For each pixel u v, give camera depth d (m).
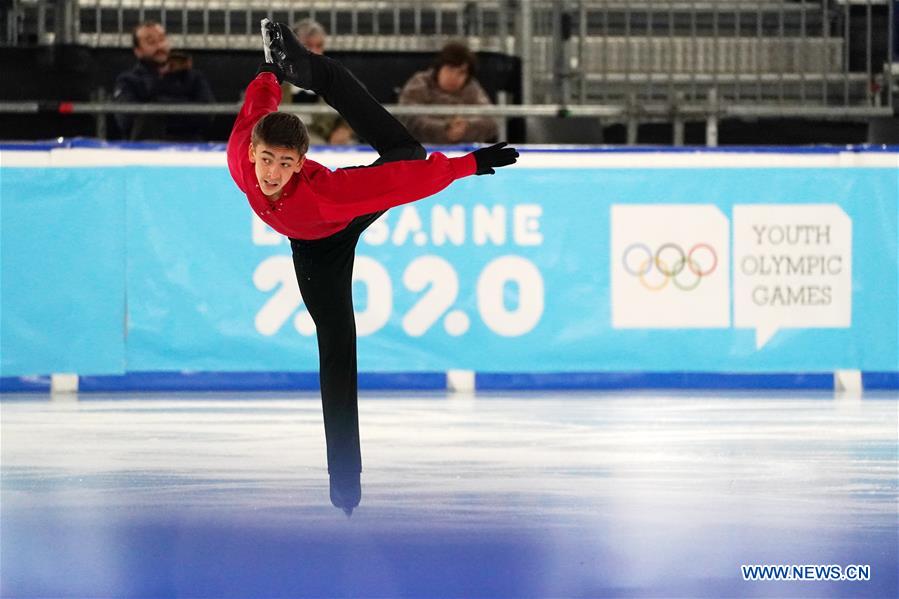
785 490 16.48
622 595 11.82
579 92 32.69
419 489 16.52
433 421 22.53
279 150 12.77
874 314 27.31
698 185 27.12
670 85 32.28
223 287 26.72
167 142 27.80
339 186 13.10
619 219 27.09
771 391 26.89
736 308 27.23
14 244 26.23
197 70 30.08
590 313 27.16
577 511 15.22
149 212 26.53
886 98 32.12
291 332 26.89
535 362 27.09
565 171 27.08
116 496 16.08
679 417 23.06
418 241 26.94
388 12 32.62
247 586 12.12
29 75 29.50
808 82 32.56
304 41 28.23
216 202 26.66
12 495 16.17
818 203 27.23
